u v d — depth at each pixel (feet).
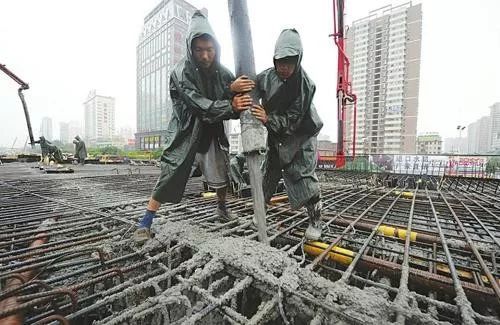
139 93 254.68
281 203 15.99
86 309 4.85
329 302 5.05
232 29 7.48
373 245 8.53
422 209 14.61
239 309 6.61
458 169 28.53
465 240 9.27
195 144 8.82
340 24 29.60
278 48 7.37
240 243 7.43
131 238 8.59
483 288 5.93
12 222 10.57
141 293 6.93
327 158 38.83
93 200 15.38
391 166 31.58
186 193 18.42
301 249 8.66
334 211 13.71
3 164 52.01
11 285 5.88
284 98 8.37
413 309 4.78
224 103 7.63
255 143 7.63
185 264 6.54
